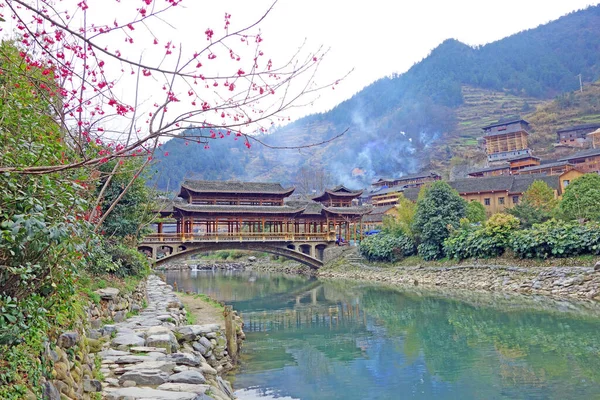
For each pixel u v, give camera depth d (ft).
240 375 50.85
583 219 118.42
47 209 17.71
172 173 352.90
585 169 257.34
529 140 407.23
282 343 67.51
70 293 21.03
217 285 155.53
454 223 140.26
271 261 240.32
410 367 52.95
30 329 18.49
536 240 108.27
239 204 180.55
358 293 123.85
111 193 61.98
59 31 18.48
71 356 23.89
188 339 46.09
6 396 16.08
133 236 66.39
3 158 16.14
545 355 54.34
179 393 26.99
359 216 202.69
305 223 202.69
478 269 122.11
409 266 148.77
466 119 630.74
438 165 504.84
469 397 42.52
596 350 55.21
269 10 15.66
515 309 84.48
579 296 91.09
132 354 34.30
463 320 78.64
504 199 223.10
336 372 51.75
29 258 17.78
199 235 160.35
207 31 15.62
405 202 170.09
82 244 18.75
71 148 22.99
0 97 18.13
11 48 20.48
